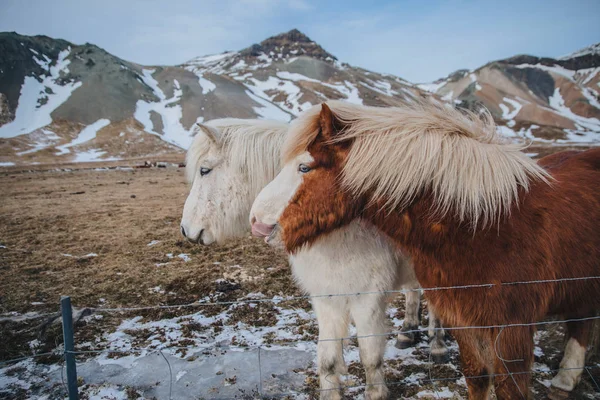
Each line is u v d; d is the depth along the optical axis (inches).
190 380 115.2
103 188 598.9
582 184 82.8
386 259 88.4
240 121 120.2
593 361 119.3
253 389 110.0
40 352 131.5
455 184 72.1
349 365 120.3
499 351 71.7
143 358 126.6
